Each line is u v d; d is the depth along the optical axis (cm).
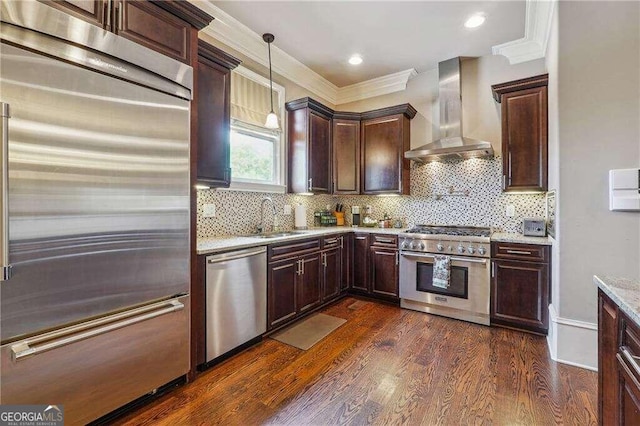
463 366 219
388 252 353
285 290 283
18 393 129
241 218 317
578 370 213
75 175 143
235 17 279
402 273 341
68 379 143
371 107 434
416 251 332
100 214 152
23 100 128
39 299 133
